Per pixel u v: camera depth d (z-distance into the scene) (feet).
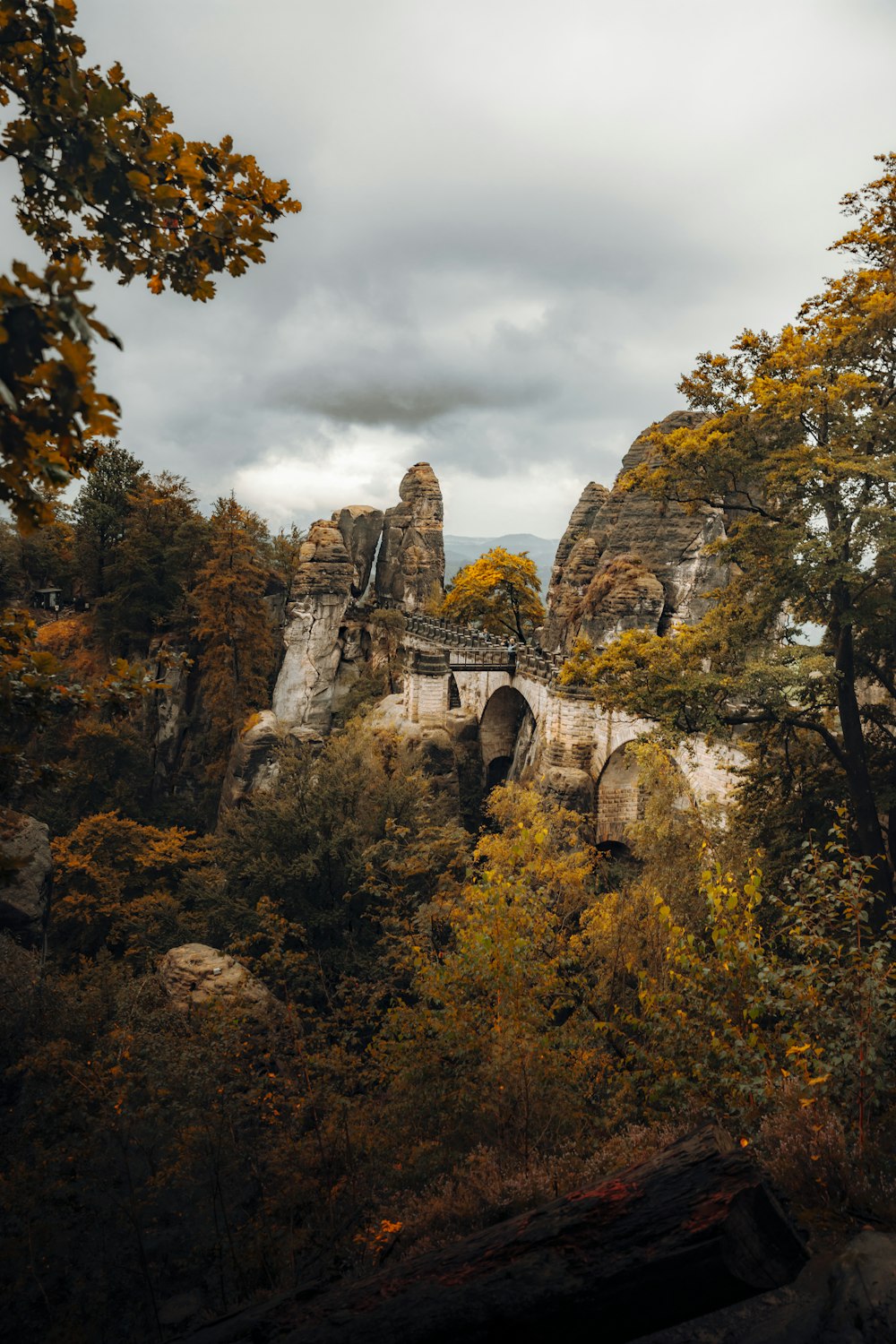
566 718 156.87
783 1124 26.58
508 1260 17.26
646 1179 17.69
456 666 194.59
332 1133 44.98
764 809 87.81
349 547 284.00
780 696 76.48
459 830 133.69
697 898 75.82
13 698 23.61
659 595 181.47
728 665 84.94
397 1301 17.47
